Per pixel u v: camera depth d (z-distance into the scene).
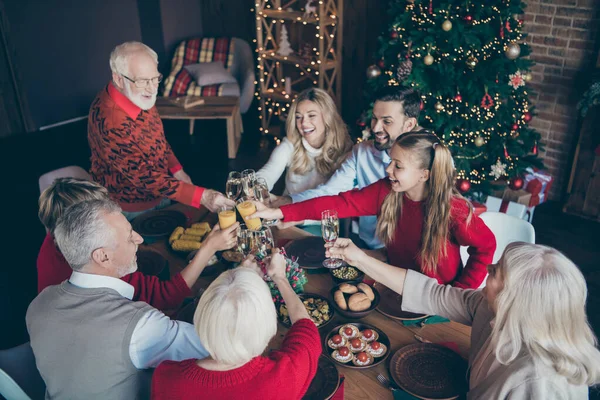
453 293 1.61
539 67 4.01
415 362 1.57
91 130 2.54
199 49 6.01
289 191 2.84
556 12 3.79
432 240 1.85
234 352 1.07
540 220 3.97
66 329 1.36
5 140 5.53
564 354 1.17
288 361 1.19
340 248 1.73
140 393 1.42
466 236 1.82
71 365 1.35
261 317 1.09
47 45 5.66
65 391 1.38
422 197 1.87
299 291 1.88
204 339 1.09
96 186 1.81
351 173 2.58
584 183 3.94
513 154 3.64
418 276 1.66
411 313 1.78
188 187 2.46
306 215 2.12
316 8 5.35
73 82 6.02
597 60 3.67
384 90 2.30
